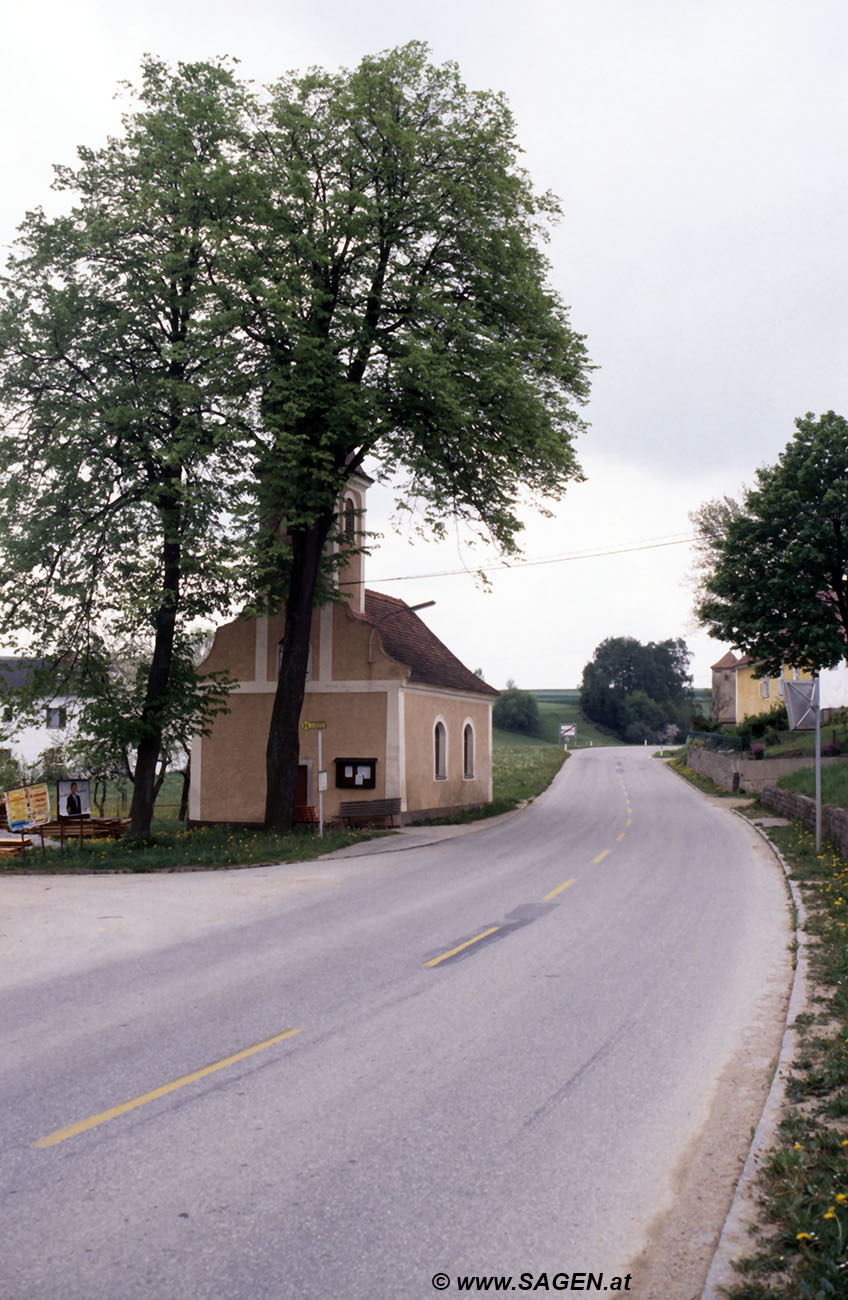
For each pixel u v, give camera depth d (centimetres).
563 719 14975
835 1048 704
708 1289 404
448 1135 581
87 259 2302
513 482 2617
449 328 2331
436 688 3334
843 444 3519
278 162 2394
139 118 2291
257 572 2248
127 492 2312
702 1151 559
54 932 1290
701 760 5644
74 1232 463
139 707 2458
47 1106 631
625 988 938
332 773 3050
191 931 1288
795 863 1841
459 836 2680
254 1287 414
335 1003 891
